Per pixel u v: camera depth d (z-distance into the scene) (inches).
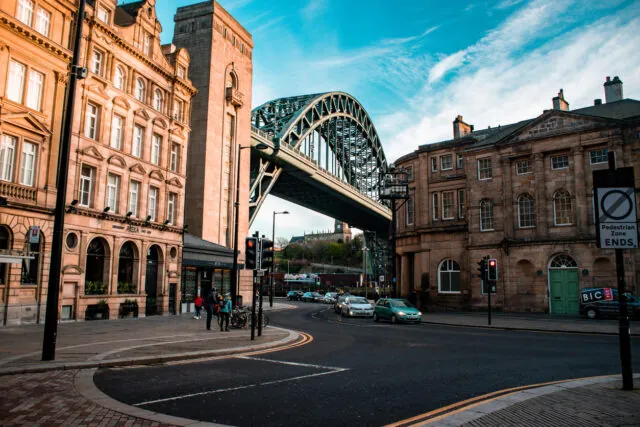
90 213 1075.9
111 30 1152.2
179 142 1432.1
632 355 551.5
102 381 394.6
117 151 1171.3
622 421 256.7
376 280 3750.0
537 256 1402.6
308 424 275.7
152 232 1289.4
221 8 1939.0
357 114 3914.9
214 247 1573.6
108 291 1127.0
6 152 901.8
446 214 1713.8
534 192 1446.9
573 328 916.6
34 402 315.6
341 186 2982.3
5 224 882.1
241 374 432.1
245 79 2098.9
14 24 894.4
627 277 1250.0
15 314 899.4
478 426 253.4
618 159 1296.8
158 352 538.3
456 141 1711.4
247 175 2053.4
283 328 969.5
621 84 1512.1
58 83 1007.0
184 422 271.7
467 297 1583.4
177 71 1429.6
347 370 455.8
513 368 466.9
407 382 396.5
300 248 7032.5
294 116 2748.5
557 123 1414.9
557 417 266.8
